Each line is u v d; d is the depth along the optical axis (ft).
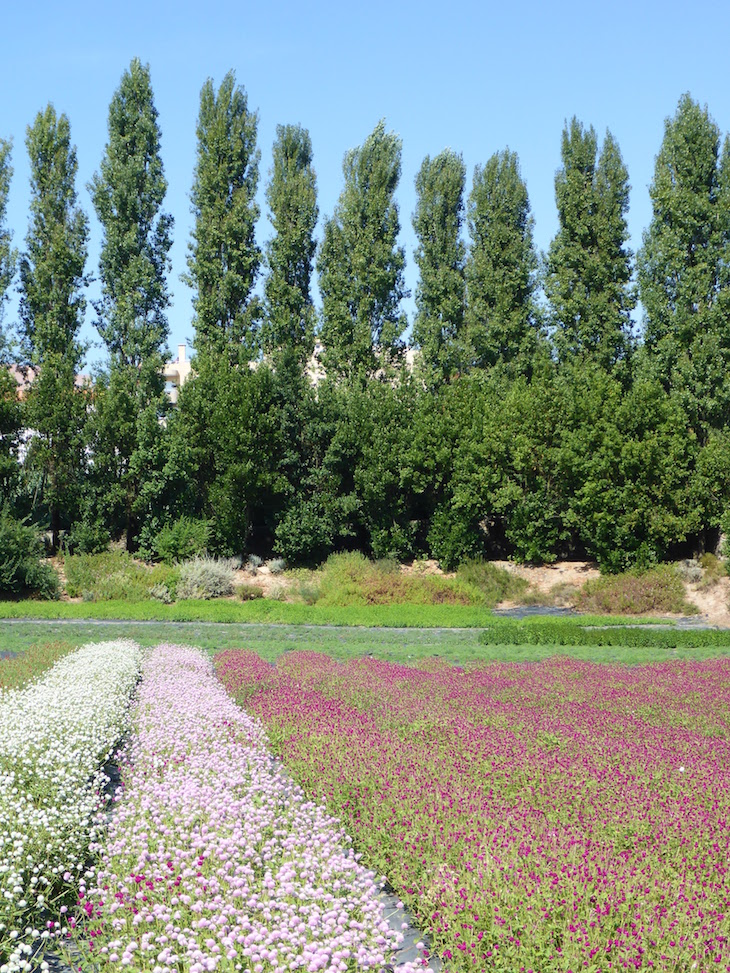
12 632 88.53
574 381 134.00
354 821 30.78
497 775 35.42
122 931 22.70
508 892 23.38
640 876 24.29
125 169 138.82
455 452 130.82
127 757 39.52
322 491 134.10
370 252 144.15
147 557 132.36
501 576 124.26
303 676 59.11
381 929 22.25
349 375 142.72
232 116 146.82
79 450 134.10
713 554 123.85
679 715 49.14
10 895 23.12
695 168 131.85
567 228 144.05
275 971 20.10
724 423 127.24
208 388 135.33
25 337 138.82
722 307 126.93
